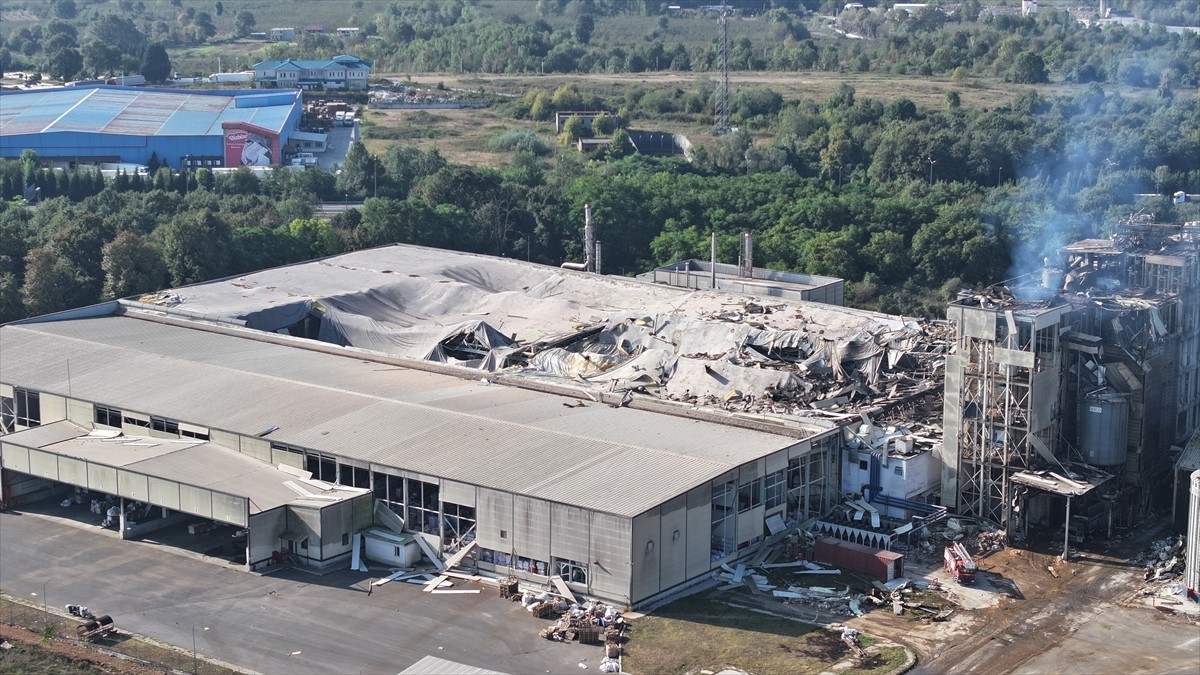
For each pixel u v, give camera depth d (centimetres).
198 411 13362
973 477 12394
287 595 11194
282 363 14750
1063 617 10725
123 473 12319
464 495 11438
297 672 9900
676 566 11019
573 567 10969
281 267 19050
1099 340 12444
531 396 13750
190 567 11794
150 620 10788
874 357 14825
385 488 11994
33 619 10875
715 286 18550
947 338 15175
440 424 12662
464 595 11106
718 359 15188
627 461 11662
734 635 10338
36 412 14338
